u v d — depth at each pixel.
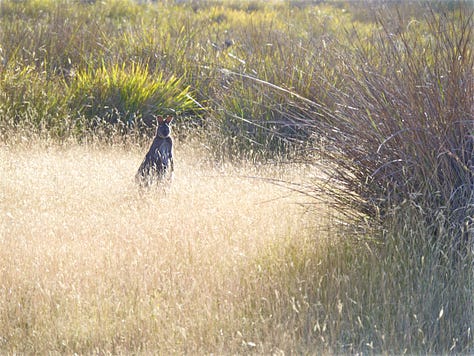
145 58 26.89
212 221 13.18
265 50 23.47
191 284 10.70
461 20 11.41
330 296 10.09
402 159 10.91
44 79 24.28
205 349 9.22
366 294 10.21
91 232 12.98
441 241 10.51
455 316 9.77
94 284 10.58
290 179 16.28
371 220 11.46
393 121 11.12
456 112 10.80
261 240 12.03
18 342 9.45
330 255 10.99
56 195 15.78
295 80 19.58
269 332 9.54
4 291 10.41
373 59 12.67
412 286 9.98
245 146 19.88
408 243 10.65
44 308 9.99
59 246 12.10
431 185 10.79
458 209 10.63
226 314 9.82
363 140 11.39
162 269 11.20
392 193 11.19
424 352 9.18
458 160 10.41
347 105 11.79
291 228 12.48
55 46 27.52
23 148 19.78
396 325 9.58
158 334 9.41
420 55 11.71
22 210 14.59
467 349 9.41
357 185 11.58
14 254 11.73
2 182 16.53
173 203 14.84
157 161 15.86
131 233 12.82
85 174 17.38
